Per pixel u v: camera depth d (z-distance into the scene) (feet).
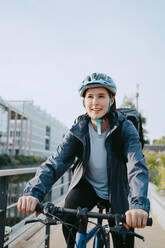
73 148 4.97
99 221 4.77
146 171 4.19
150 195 18.51
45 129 274.36
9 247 8.51
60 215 3.57
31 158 167.73
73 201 4.87
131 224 3.31
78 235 3.76
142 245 9.96
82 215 3.43
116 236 4.46
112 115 4.88
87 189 5.04
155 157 27.94
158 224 13.46
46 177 4.34
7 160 123.65
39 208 3.63
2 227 6.28
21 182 63.93
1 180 6.41
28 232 10.34
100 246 4.66
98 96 4.60
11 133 211.82
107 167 4.82
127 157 4.61
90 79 4.58
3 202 6.36
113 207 4.59
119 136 4.79
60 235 10.69
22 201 3.64
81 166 5.02
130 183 4.17
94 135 4.99
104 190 5.07
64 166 4.80
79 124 4.98
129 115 6.40
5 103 141.38
